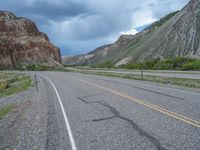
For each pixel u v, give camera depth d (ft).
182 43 352.90
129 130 29.30
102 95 61.00
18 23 616.39
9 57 515.91
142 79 105.60
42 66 504.84
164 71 133.49
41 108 50.57
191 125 29.55
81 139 27.45
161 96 53.06
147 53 448.65
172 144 23.84
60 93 72.28
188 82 78.74
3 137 31.68
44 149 25.40
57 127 33.45
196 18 364.38
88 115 39.17
